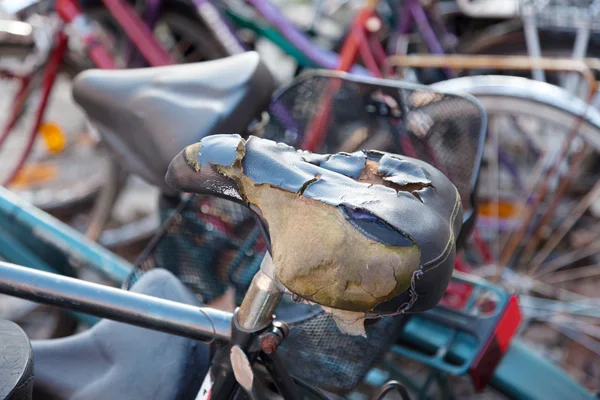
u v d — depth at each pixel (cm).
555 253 314
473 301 192
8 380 132
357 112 184
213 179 131
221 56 341
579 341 284
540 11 315
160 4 331
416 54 343
